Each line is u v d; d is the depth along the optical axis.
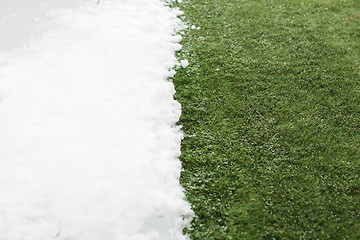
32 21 5.77
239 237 3.10
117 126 4.07
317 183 3.56
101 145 3.82
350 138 4.11
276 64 5.29
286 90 4.79
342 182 3.58
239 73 5.07
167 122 4.25
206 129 4.17
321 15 6.65
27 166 3.56
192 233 3.14
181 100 4.57
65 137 3.89
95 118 4.16
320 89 4.84
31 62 4.97
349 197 3.44
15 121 4.04
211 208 3.33
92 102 4.37
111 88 4.61
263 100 4.61
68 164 3.59
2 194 3.31
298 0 7.12
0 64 4.89
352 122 4.33
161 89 4.64
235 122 4.26
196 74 5.03
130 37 5.61
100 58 5.13
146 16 6.16
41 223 3.12
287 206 3.35
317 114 4.43
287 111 4.45
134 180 3.48
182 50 5.48
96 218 3.14
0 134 3.87
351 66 5.31
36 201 3.26
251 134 4.10
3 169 3.52
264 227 3.18
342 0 7.17
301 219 3.23
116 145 3.83
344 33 6.14
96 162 3.63
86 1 6.46
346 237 3.11
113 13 6.20
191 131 4.15
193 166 3.75
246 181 3.58
